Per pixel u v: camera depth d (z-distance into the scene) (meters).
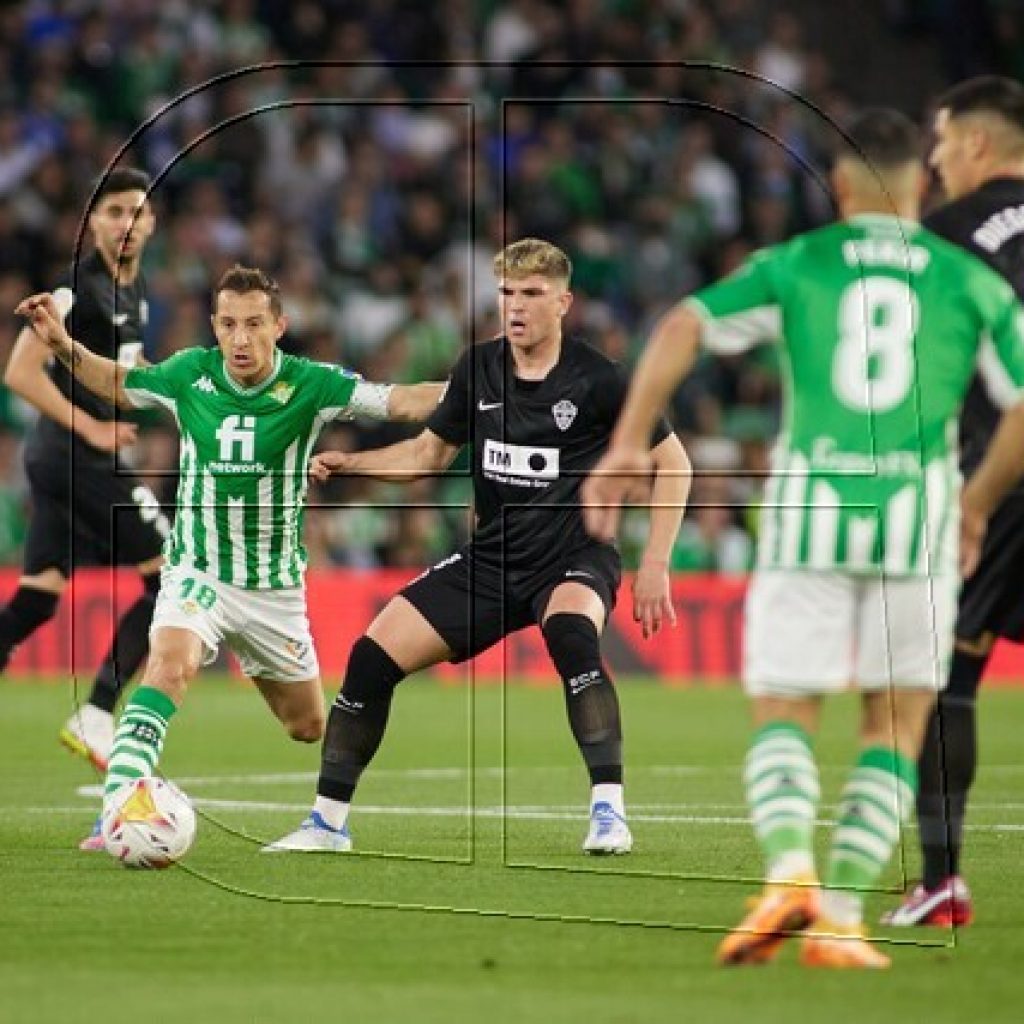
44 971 18.02
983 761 38.91
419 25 78.88
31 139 71.06
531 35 79.88
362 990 17.20
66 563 33.38
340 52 76.25
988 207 23.08
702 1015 16.16
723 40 83.00
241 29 75.25
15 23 74.44
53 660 57.19
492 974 17.95
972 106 23.23
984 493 20.30
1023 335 19.16
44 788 33.75
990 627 22.31
